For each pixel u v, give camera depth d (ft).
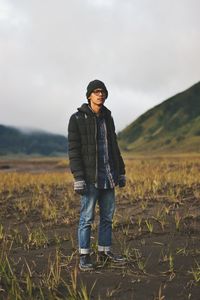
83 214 18.88
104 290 15.81
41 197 40.75
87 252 18.60
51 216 31.37
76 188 18.40
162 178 49.08
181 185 41.91
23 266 19.16
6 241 24.38
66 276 17.53
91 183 18.72
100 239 19.44
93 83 18.81
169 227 25.89
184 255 19.92
